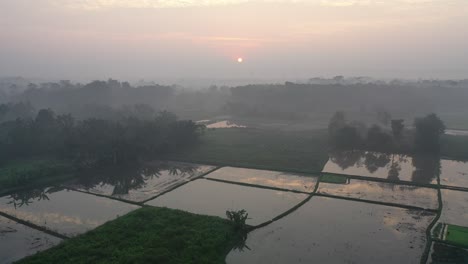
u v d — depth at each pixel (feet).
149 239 116.57
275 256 110.11
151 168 217.56
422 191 170.81
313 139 290.56
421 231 126.62
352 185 181.27
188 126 270.87
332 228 130.00
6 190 172.14
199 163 226.38
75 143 232.53
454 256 108.17
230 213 130.72
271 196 165.27
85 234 121.29
